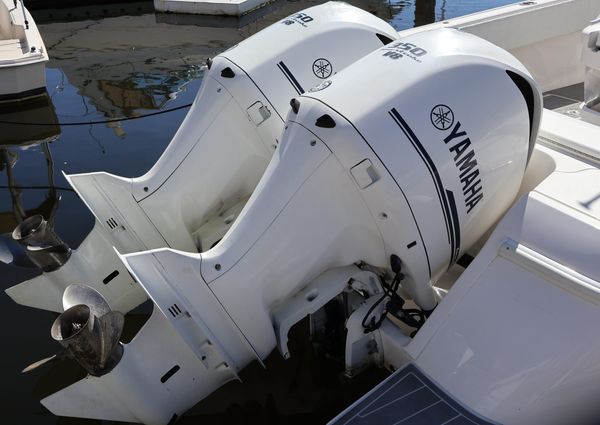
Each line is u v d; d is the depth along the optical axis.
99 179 3.00
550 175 2.25
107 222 3.01
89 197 2.97
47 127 5.83
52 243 2.93
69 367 2.88
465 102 2.17
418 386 2.22
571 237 1.97
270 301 2.35
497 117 2.22
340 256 2.36
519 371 2.03
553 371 1.98
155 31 9.39
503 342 2.06
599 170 2.28
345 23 2.93
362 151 2.05
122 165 4.93
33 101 6.59
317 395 2.61
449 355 2.19
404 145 2.07
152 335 2.27
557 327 1.96
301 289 2.40
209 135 2.98
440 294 2.58
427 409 2.14
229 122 2.94
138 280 2.05
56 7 10.98
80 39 8.98
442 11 9.38
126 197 3.04
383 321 2.44
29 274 3.59
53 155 5.23
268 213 2.23
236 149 3.00
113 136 5.53
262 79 2.82
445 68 2.19
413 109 2.11
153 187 3.05
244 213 2.28
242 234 2.25
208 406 2.60
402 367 2.30
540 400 2.03
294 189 2.21
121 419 2.36
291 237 2.26
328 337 2.71
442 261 2.32
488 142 2.21
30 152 5.33
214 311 2.24
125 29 9.52
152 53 8.21
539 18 4.09
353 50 2.92
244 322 2.31
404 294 2.57
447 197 2.17
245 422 2.52
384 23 3.05
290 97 2.85
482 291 2.12
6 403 2.70
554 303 1.96
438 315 2.21
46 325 3.15
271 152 2.92
